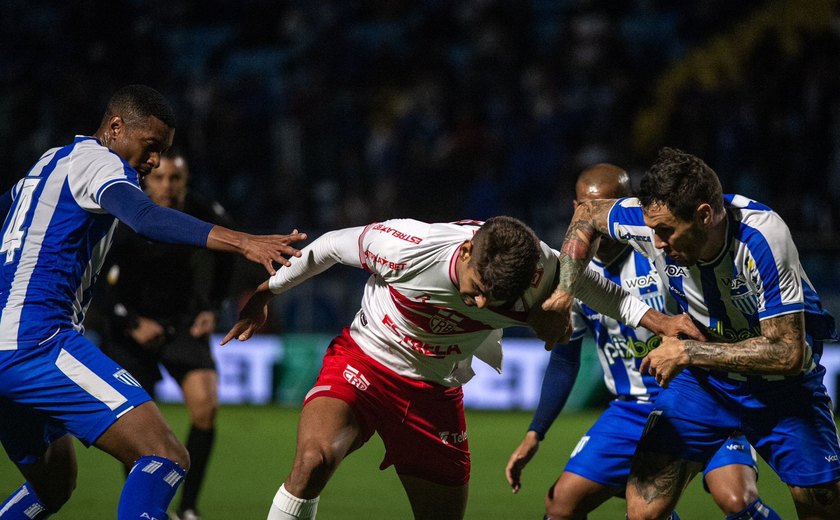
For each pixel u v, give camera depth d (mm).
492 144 30688
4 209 9344
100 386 8359
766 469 17062
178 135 31781
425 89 33031
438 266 8203
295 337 25969
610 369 10414
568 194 29484
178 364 12758
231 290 13430
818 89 28922
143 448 8273
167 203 12438
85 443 8430
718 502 9312
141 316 12898
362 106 33531
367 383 8945
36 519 9336
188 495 12320
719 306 8789
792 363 8312
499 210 29703
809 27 33094
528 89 32500
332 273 25672
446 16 36625
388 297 8867
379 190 30234
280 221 30281
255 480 15945
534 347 24766
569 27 33688
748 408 9109
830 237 24156
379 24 38562
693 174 8039
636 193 8453
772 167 28297
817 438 8992
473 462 17812
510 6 35312
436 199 29609
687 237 8164
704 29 34750
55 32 36781
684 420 9203
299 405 25734
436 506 9508
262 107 33938
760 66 30172
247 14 40469
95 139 9023
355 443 8898
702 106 29438
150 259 12789
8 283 8523
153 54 35938
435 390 9086
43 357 8375
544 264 8391
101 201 8258
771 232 8297
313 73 35156
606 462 9961
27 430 8867
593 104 31703
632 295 9297
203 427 12469
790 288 8281
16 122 34594
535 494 15023
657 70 34094
